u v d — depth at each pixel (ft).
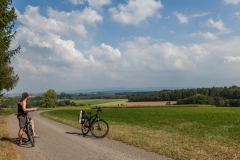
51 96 341.00
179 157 23.80
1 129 44.06
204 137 37.58
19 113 30.19
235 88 357.20
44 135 38.27
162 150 26.50
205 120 73.82
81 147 28.91
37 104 375.66
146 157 24.09
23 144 30.96
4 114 106.52
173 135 39.29
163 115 101.50
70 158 24.03
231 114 104.83
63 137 36.24
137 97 400.06
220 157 23.85
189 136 38.47
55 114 103.40
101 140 33.50
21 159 23.59
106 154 25.44
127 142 31.32
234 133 43.42
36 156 24.94
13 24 38.91
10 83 112.37
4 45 38.22
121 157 24.20
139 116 96.43
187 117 87.81
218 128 51.70
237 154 25.13
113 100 504.02
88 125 37.58
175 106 254.88
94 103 445.37
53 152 26.53
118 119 80.79
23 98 30.35
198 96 319.27
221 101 300.20
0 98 114.83
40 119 71.87
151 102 366.43
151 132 42.29
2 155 24.18
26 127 29.89
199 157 23.71
